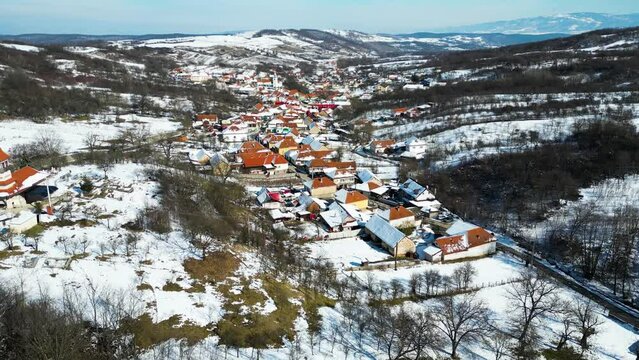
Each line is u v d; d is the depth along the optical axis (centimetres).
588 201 12888
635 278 9694
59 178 11538
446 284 8862
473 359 6750
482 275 9431
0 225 8319
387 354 6600
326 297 8150
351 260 9825
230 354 5900
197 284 7338
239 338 6278
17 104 19312
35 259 6900
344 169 15362
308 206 12281
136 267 7344
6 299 5325
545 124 18762
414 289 8438
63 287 6294
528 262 10175
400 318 7031
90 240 8000
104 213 9388
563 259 10594
